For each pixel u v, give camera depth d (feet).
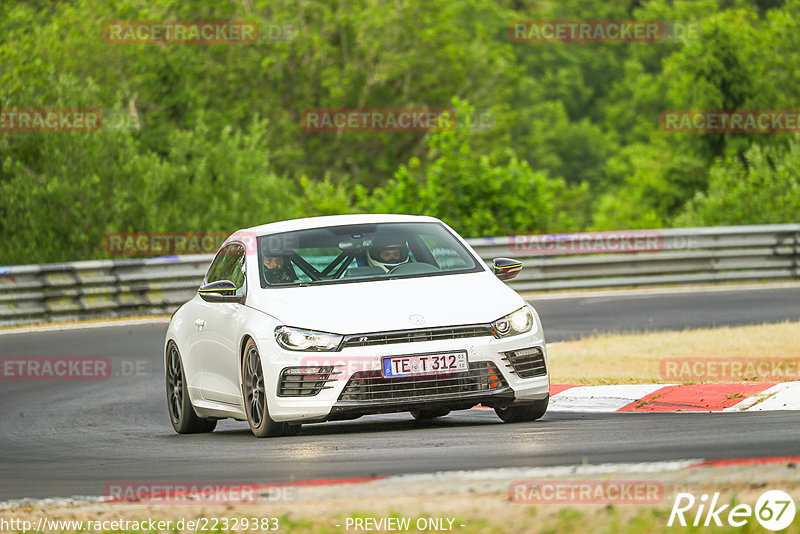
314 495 60.13
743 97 465.88
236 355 94.84
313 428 101.91
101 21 419.33
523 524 51.44
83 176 305.32
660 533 49.26
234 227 355.15
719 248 262.47
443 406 86.69
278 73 574.97
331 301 90.53
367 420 109.40
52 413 128.06
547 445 75.92
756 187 364.79
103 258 302.86
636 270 258.57
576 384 115.44
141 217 319.68
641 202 506.89
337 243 99.50
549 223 318.65
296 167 565.94
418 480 61.87
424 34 592.60
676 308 206.18
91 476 78.18
